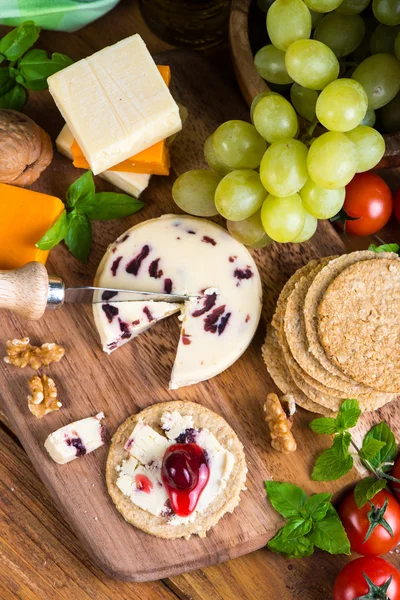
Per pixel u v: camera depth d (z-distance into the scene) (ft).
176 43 2.13
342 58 1.95
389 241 2.10
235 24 1.91
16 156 1.93
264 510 1.95
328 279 1.95
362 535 1.95
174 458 1.90
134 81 1.95
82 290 1.96
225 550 1.94
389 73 1.84
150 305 1.98
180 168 2.07
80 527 1.94
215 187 1.96
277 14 1.81
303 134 1.91
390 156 1.89
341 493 1.98
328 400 1.95
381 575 1.92
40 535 2.00
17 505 2.01
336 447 1.92
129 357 2.00
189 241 2.01
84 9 2.03
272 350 1.99
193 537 1.94
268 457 1.97
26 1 2.00
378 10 1.85
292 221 1.87
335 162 1.79
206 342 1.98
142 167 2.01
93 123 1.94
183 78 2.08
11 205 1.98
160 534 1.93
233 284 1.99
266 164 1.83
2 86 2.02
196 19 2.10
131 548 1.94
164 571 1.94
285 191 1.83
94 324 2.01
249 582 1.99
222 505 1.94
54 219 1.98
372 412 1.99
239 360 2.01
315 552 2.00
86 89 1.95
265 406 1.97
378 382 1.92
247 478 1.97
